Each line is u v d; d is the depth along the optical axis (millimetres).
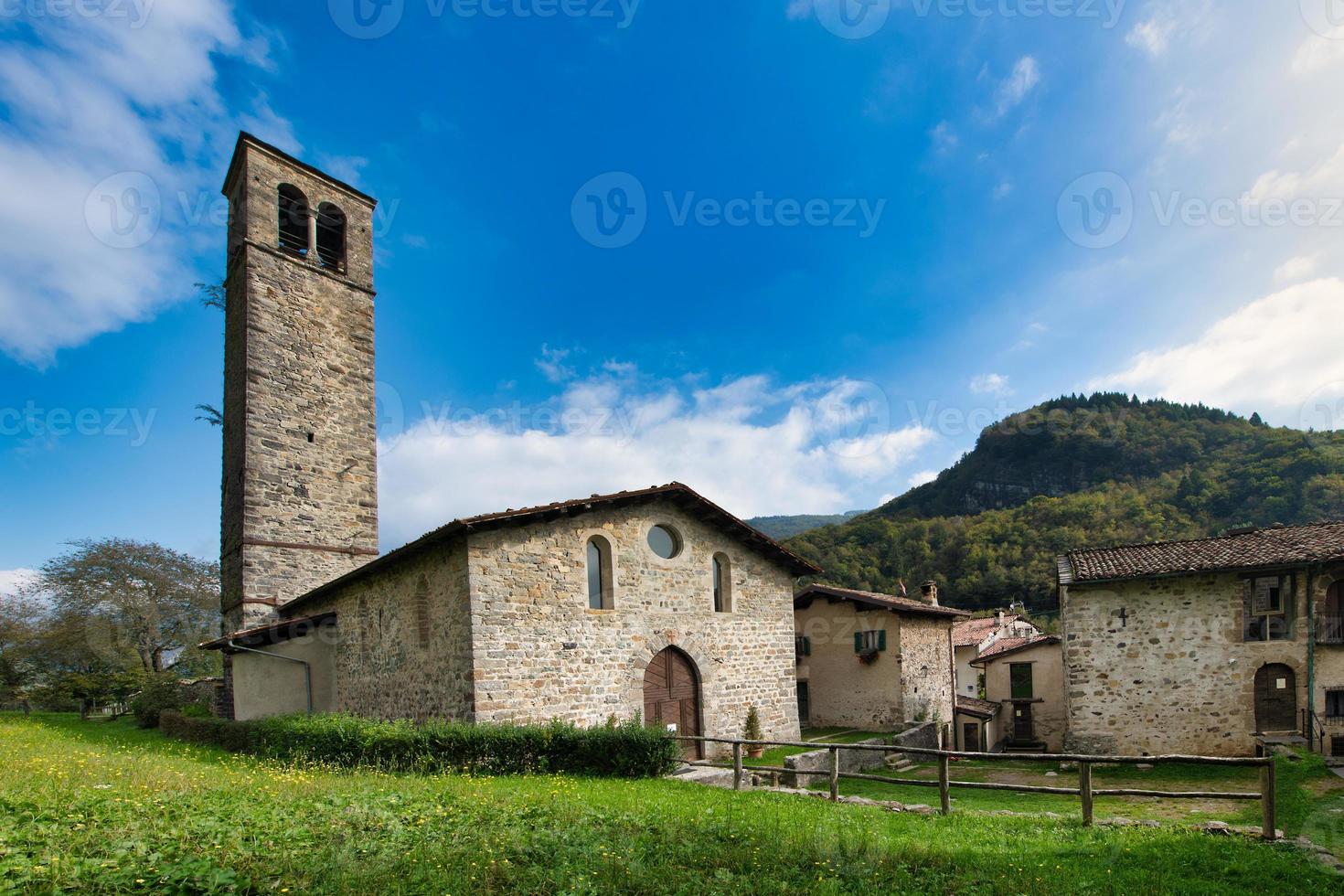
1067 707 18328
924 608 22969
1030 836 7793
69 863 4832
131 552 37531
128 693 33469
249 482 19672
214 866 5113
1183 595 17531
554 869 5695
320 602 19547
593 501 14680
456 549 13359
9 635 36594
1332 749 15695
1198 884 6000
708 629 16781
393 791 8516
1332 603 16344
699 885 5672
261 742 14406
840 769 16203
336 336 22391
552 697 13633
